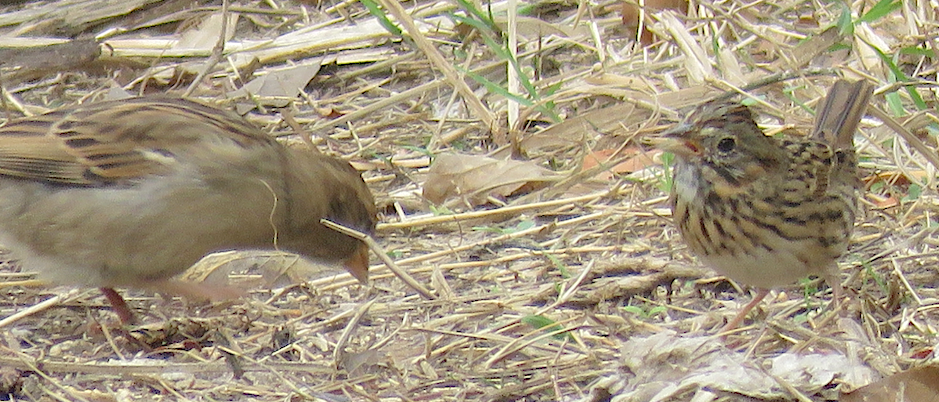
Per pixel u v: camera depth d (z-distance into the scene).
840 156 9.45
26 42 13.87
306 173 9.28
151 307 9.79
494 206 11.43
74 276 9.08
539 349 8.95
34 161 8.80
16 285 9.95
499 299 9.70
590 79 13.08
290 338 9.19
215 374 8.63
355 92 13.52
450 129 12.73
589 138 12.27
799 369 8.12
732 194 8.91
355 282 10.05
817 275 9.33
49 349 9.10
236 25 14.84
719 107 9.09
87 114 9.08
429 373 8.64
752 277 9.14
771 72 13.06
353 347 9.03
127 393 8.35
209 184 8.84
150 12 14.85
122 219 8.77
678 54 13.82
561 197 11.43
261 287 10.06
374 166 12.05
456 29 14.36
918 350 8.66
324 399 8.26
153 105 9.37
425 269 10.23
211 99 13.33
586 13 14.77
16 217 8.93
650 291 9.78
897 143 11.47
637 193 11.19
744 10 14.40
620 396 7.95
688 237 9.30
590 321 9.22
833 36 13.02
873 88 10.71
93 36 14.54
